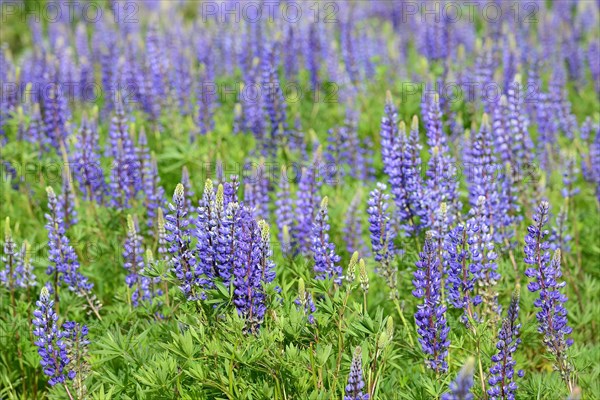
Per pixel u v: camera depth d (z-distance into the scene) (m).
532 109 10.51
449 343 5.14
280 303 5.13
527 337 6.23
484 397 5.02
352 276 5.03
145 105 9.98
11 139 9.24
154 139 9.77
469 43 13.47
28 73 11.68
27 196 8.14
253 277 5.02
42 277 6.73
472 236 5.45
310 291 5.43
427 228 6.42
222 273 5.08
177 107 10.24
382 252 5.91
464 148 8.13
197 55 12.08
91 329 6.10
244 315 5.06
